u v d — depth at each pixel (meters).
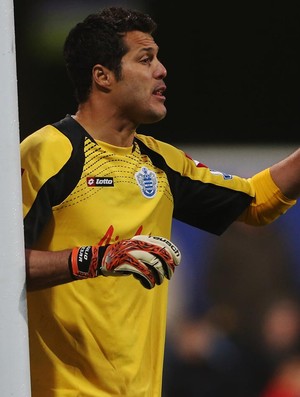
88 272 8.22
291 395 16.30
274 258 16.73
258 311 16.72
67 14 16.17
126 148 9.48
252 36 16.81
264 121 17.02
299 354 16.48
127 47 9.36
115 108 9.38
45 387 9.16
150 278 8.14
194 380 16.52
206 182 10.27
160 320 9.75
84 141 9.21
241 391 16.45
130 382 9.25
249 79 16.95
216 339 16.61
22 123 16.77
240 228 16.72
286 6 16.67
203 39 16.86
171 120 17.12
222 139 17.12
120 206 9.24
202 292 16.80
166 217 9.87
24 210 8.63
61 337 9.10
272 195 10.45
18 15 16.19
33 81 16.59
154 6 16.61
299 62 16.81
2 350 7.29
